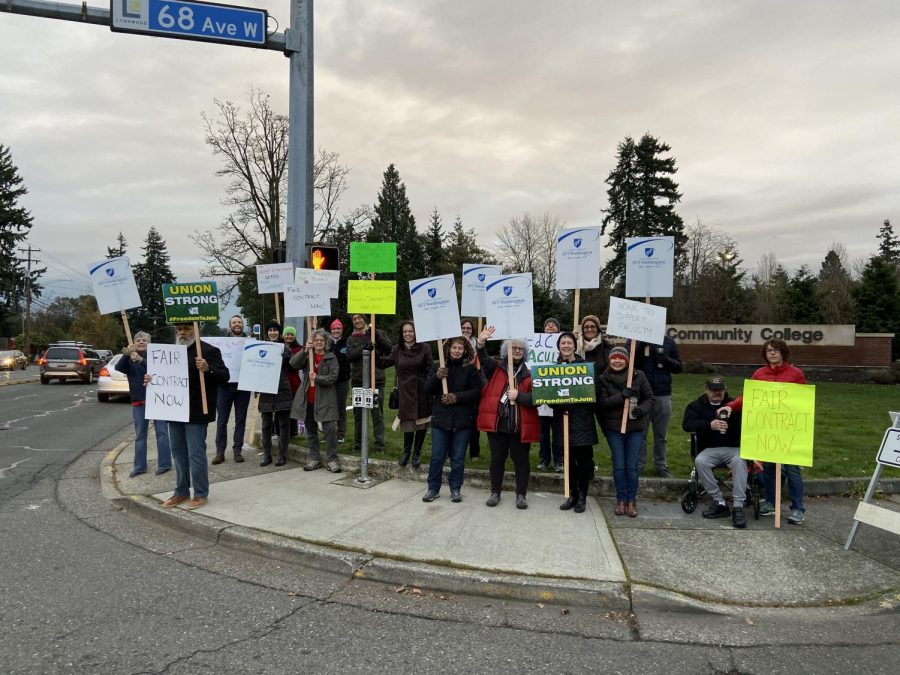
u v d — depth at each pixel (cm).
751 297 3512
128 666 321
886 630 383
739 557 483
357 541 498
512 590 422
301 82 877
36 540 521
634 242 673
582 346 708
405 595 427
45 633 356
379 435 821
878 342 2294
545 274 5344
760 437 554
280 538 503
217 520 550
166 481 702
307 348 735
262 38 854
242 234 3353
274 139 3372
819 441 929
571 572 441
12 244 5506
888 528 486
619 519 570
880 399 1602
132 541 523
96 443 1018
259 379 738
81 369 2528
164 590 424
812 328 2408
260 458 812
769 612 405
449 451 644
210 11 830
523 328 625
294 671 322
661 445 684
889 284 3009
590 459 597
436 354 1784
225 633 363
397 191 5391
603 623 390
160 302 7225
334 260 807
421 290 638
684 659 344
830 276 4612
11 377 2950
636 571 448
